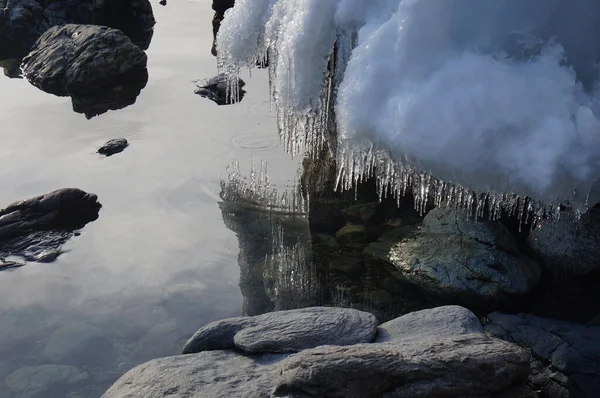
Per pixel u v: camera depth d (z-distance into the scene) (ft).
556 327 12.45
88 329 13.42
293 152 15.93
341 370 9.55
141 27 35.91
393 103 12.73
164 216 17.44
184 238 16.39
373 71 12.96
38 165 20.51
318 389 9.52
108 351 12.79
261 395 9.80
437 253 14.34
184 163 20.21
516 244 14.44
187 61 30.45
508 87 12.27
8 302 14.35
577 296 13.35
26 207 17.61
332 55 14.43
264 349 11.13
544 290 13.55
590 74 13.20
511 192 12.23
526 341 12.19
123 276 15.08
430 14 12.89
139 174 19.70
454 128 12.22
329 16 14.11
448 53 12.88
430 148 12.35
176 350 12.73
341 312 11.97
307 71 14.39
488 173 12.23
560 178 11.89
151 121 23.67
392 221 16.10
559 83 12.41
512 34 13.02
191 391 10.09
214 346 11.66
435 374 9.71
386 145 12.84
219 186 18.71
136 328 13.41
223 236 16.38
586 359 11.53
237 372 10.59
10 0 34.22
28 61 29.66
